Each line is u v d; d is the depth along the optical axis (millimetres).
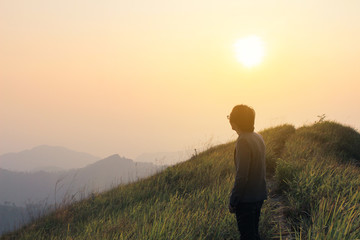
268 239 4195
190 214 5109
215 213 4914
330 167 6551
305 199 5004
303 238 3902
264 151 3475
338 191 5023
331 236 3346
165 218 4676
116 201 9391
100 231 5535
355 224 3541
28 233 8820
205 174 9117
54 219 9484
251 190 3328
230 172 9227
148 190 9133
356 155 11227
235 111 3398
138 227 4883
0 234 9328
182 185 8656
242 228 3393
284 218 4902
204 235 4332
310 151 9328
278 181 6551
